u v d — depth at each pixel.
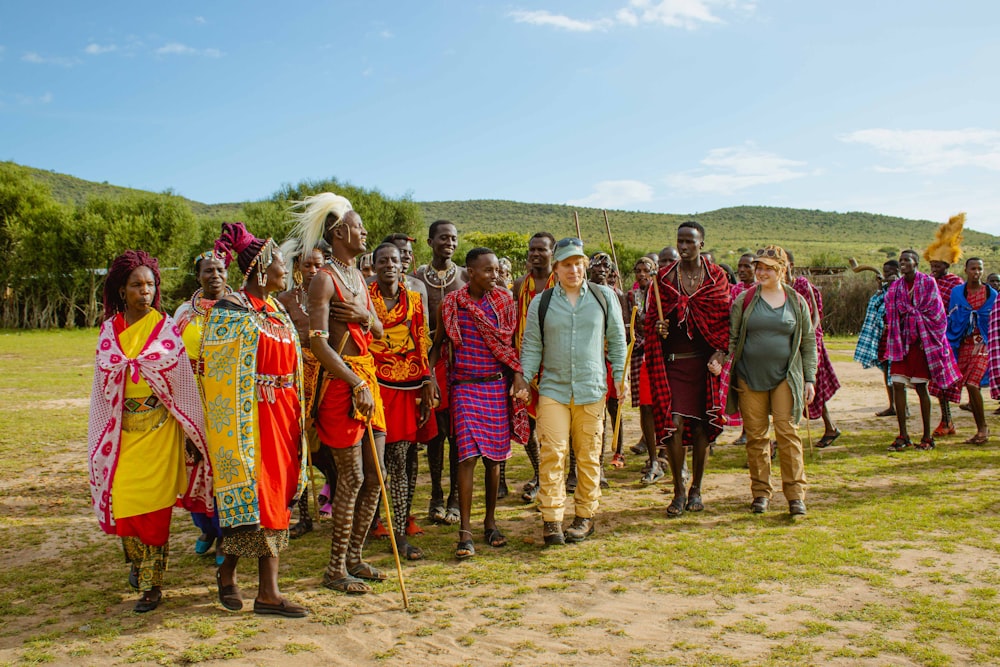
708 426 6.62
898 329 8.75
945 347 8.59
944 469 7.71
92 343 31.16
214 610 4.57
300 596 4.78
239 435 4.37
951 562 5.02
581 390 5.72
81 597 4.82
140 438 4.52
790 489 6.21
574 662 3.74
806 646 3.82
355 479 4.92
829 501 6.65
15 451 9.66
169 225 45.25
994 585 4.61
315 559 5.55
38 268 42.25
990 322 8.49
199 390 4.54
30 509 7.04
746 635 3.99
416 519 6.67
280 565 5.43
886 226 117.69
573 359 5.74
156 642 4.10
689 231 6.57
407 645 4.00
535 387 6.59
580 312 5.80
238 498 4.33
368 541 5.98
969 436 9.57
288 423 4.61
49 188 45.47
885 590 4.56
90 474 4.56
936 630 3.97
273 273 4.71
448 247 7.18
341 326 4.95
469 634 4.13
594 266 8.14
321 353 4.70
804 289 8.84
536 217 125.56
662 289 6.61
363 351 5.06
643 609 4.40
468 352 5.81
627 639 3.99
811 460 8.31
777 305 6.31
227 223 4.65
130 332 4.59
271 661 3.84
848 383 15.74
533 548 5.66
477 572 5.14
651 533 5.90
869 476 7.51
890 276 10.12
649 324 6.66
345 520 4.88
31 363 22.09
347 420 4.86
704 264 6.62
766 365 6.28
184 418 4.55
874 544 5.45
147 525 4.49
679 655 3.78
